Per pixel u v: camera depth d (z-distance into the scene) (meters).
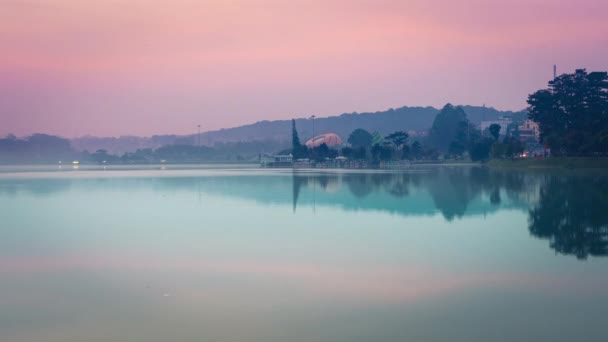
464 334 21.11
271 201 68.88
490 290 26.95
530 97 168.38
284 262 33.22
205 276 30.08
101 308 24.64
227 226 48.03
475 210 57.44
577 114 158.12
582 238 40.53
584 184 87.25
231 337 21.03
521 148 168.75
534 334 21.06
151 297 26.25
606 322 22.30
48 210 61.03
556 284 27.91
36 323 22.73
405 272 30.55
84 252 36.91
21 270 31.81
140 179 122.81
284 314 23.59
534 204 61.84
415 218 52.25
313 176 127.69
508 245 38.19
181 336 21.17
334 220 51.31
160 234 44.06
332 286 27.78
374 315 23.36
